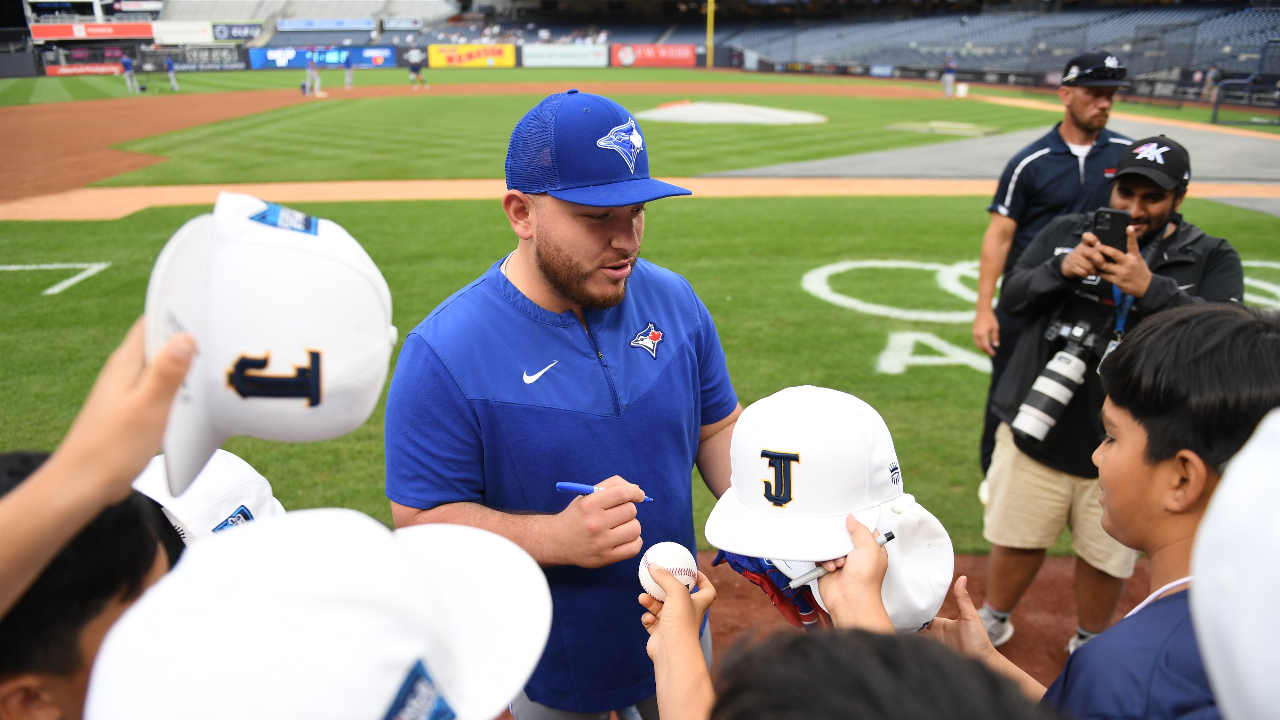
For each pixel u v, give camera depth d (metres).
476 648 1.12
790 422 1.55
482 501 1.96
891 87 36.12
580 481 1.89
